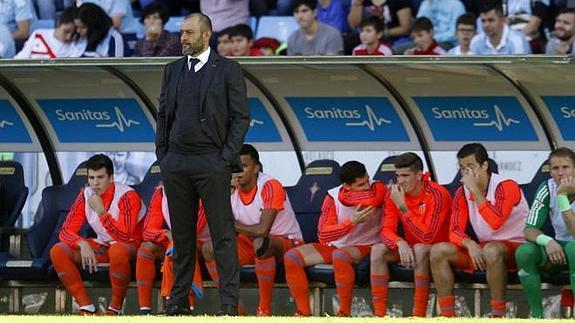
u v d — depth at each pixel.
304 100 40.81
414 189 35.81
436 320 26.66
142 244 36.78
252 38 52.03
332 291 37.78
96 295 39.81
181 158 31.67
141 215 38.28
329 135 41.09
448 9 52.34
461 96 39.97
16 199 40.72
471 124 40.22
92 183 37.88
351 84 40.25
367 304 37.94
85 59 36.75
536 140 39.94
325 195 38.38
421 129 40.50
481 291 35.75
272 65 37.41
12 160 41.50
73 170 42.66
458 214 35.44
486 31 50.41
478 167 35.28
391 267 35.50
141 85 40.84
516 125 39.94
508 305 36.94
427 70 38.50
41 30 53.97
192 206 32.31
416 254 35.00
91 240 38.22
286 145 41.41
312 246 36.25
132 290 39.78
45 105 41.75
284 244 36.56
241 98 31.59
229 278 31.89
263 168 41.94
